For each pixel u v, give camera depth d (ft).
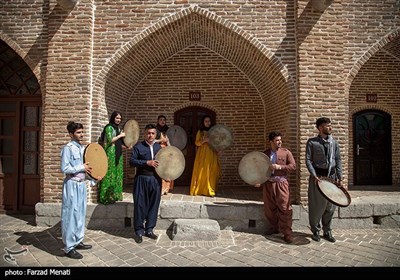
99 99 19.33
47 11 19.34
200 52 25.72
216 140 21.17
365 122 28.45
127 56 19.93
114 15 19.21
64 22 18.80
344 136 18.38
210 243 15.48
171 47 23.59
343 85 18.48
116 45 19.15
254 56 20.48
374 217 18.38
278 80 19.83
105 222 17.99
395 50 25.64
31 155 21.75
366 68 27.55
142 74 25.31
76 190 13.66
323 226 16.31
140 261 13.24
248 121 26.43
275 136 16.24
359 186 26.78
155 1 19.15
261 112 26.35
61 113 18.45
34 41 19.34
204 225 16.02
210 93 26.43
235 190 23.63
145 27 19.16
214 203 18.48
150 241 15.71
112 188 18.20
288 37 18.90
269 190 16.38
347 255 14.02
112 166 18.19
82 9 18.85
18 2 19.49
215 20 18.99
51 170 18.30
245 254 14.11
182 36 22.04
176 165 16.29
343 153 18.35
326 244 15.47
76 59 18.66
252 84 26.32
